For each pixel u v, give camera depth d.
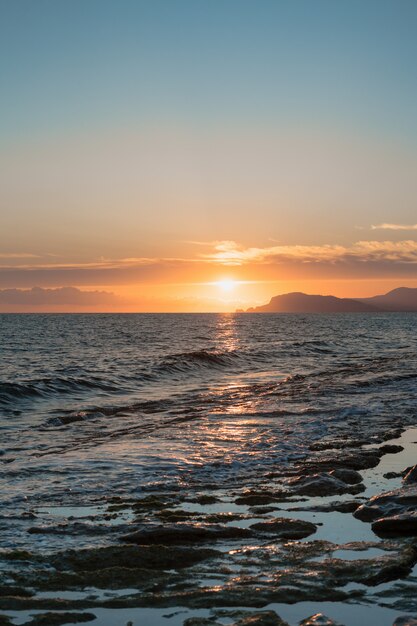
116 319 194.25
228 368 36.06
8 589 5.89
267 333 87.38
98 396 24.05
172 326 121.75
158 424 16.95
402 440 14.53
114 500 9.38
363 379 27.98
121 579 6.13
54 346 58.12
